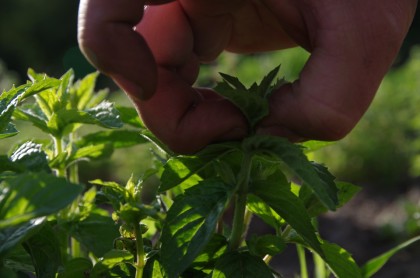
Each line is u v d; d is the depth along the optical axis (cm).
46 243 31
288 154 28
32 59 425
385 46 28
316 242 30
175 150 30
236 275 30
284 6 29
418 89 164
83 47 27
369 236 118
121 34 27
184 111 29
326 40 28
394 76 190
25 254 33
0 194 25
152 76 27
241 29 34
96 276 31
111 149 38
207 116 29
